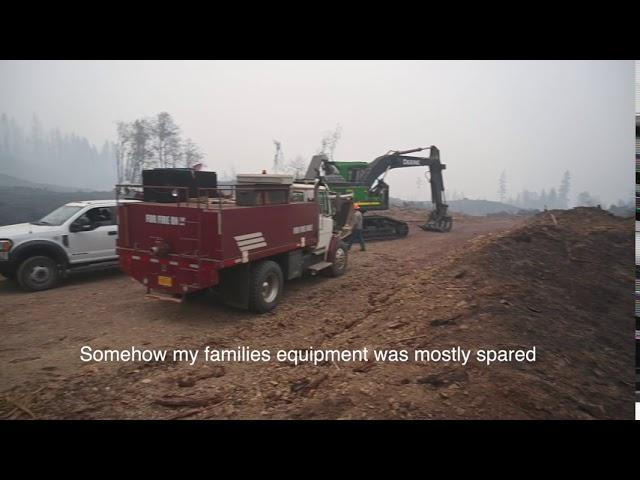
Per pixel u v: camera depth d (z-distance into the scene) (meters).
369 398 4.16
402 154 18.39
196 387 4.84
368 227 17.56
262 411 4.25
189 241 6.76
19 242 8.57
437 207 20.66
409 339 5.43
